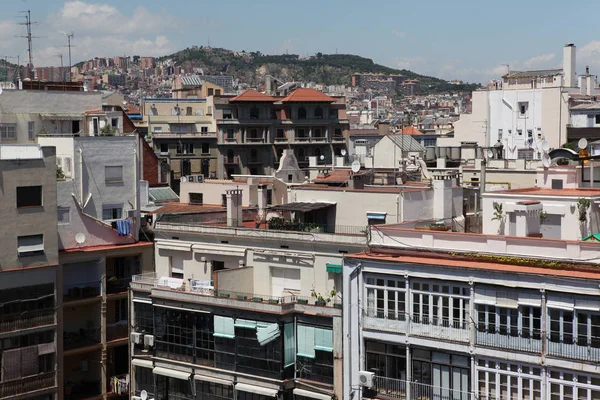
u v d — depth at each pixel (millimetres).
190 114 183500
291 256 59844
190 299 61594
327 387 56062
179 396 62844
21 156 68125
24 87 92438
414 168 94125
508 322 48062
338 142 184750
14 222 62750
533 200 55500
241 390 58875
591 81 160125
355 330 53688
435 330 50469
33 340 64000
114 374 69375
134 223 71875
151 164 116188
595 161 65375
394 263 51719
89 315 68875
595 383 45469
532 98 138250
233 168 176875
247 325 58750
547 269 47062
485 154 111188
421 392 51219
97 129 84375
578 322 45812
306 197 67438
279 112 181500
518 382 47844
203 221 68438
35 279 63812
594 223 54719
